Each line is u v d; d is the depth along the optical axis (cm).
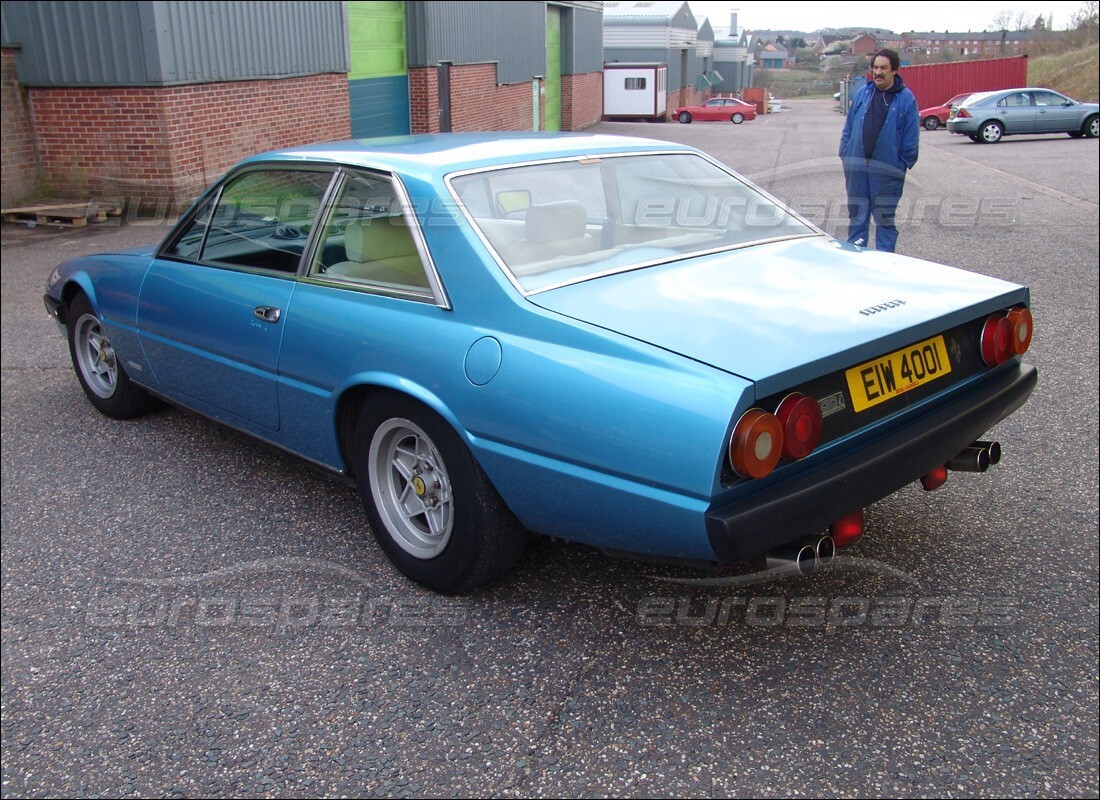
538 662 274
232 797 227
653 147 356
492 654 278
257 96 1311
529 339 260
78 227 1127
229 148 1261
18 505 384
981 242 881
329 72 1478
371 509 318
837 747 237
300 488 395
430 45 1808
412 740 244
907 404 265
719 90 6662
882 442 256
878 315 264
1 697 267
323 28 1448
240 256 366
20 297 773
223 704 261
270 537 353
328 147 351
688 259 304
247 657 282
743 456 220
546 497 260
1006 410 296
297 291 330
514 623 293
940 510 360
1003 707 250
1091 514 353
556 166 319
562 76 3066
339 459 328
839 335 248
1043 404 468
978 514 356
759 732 243
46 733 252
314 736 247
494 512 281
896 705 252
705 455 222
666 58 4322
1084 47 4759
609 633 287
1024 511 357
